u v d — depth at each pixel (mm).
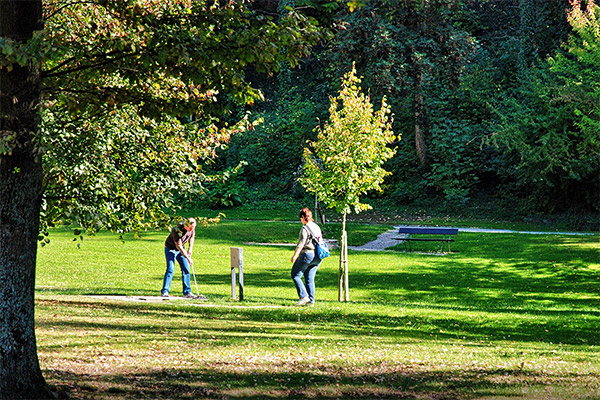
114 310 12453
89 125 11141
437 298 18688
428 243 32094
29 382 5852
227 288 18938
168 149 12641
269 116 56469
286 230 36969
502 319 14109
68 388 6102
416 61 27359
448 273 23484
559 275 22828
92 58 7590
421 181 48844
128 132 12070
